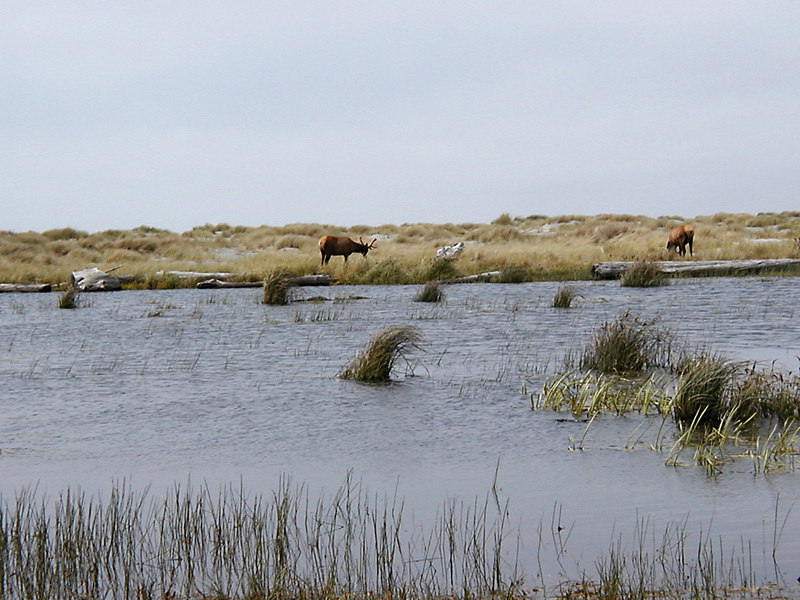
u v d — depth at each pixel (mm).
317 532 6703
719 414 10336
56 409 11281
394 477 8172
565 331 18438
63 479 8172
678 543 6387
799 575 5773
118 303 26875
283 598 5625
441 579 5871
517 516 7039
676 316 20500
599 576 5855
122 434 9898
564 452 8984
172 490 7816
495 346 16500
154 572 6055
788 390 10867
